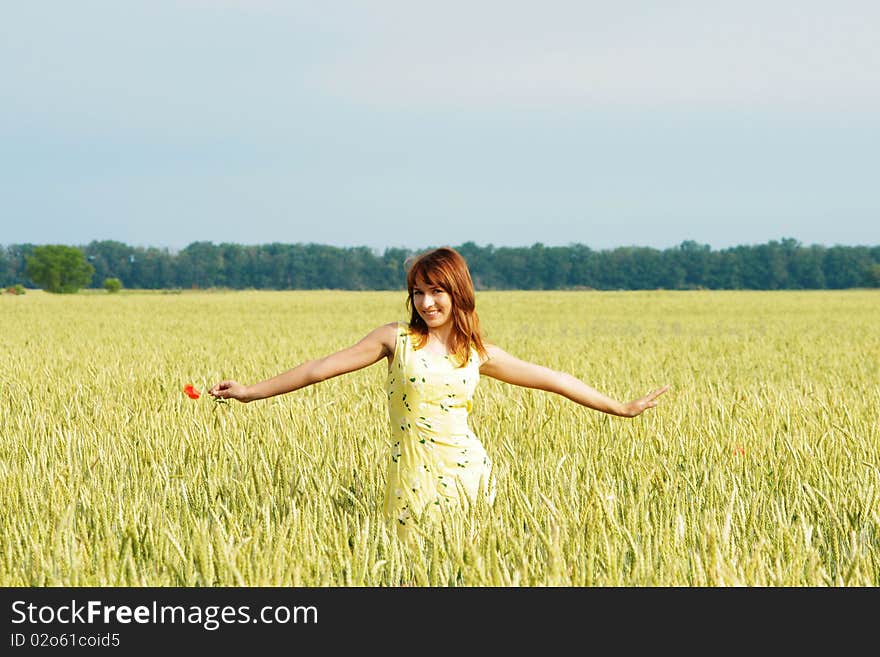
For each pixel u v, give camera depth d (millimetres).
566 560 4387
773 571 4355
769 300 95625
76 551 4379
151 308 68312
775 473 6625
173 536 4504
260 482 6125
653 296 117750
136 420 9008
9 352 21469
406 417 5273
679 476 6457
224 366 16844
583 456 7098
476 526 4695
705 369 17703
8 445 7812
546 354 21094
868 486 6184
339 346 24094
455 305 5211
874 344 26625
